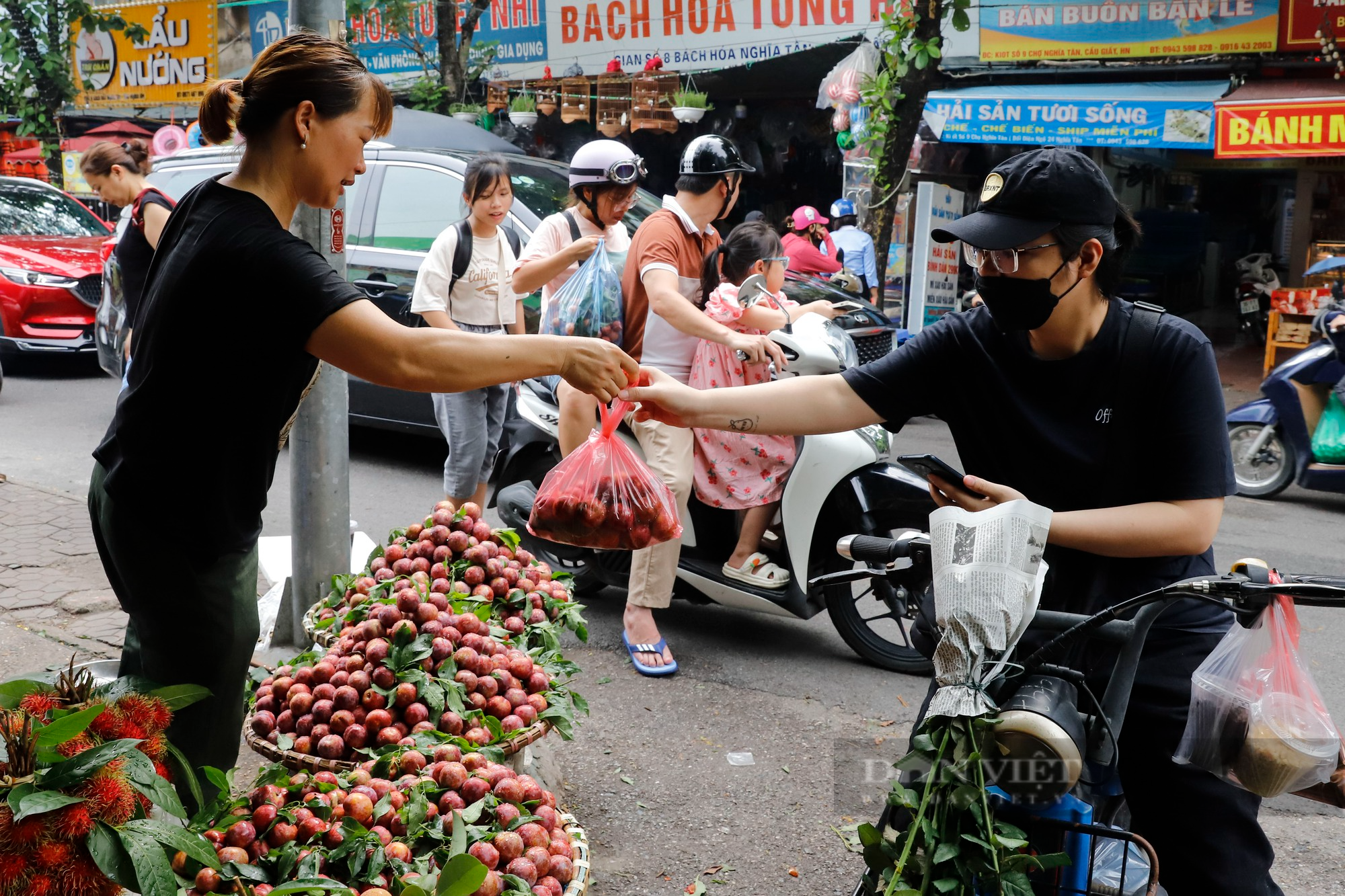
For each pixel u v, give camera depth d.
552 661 3.34
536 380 5.35
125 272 5.21
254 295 2.13
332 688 2.94
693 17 12.20
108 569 2.46
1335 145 8.99
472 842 2.45
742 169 4.48
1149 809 2.25
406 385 2.18
